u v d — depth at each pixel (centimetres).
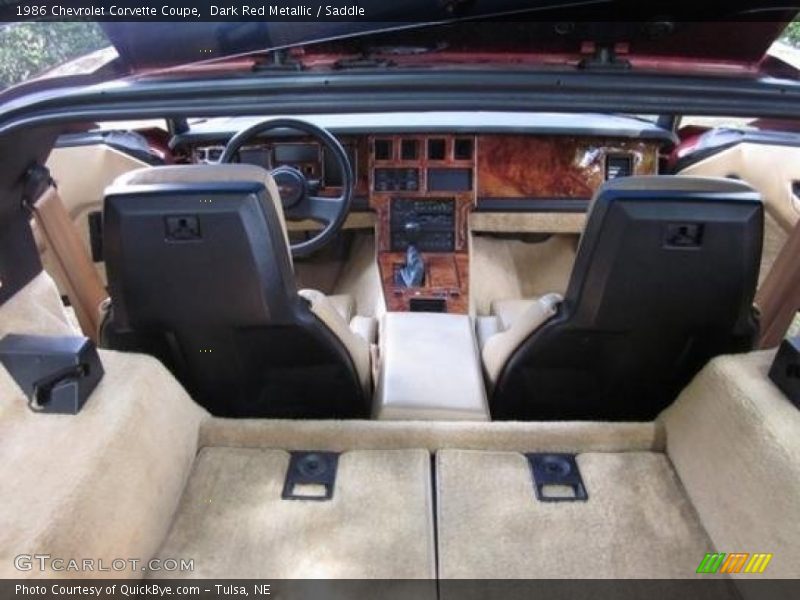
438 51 173
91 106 100
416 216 244
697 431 118
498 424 131
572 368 137
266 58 132
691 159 249
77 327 170
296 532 112
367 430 130
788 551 90
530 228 263
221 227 105
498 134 244
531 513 115
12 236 116
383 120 243
